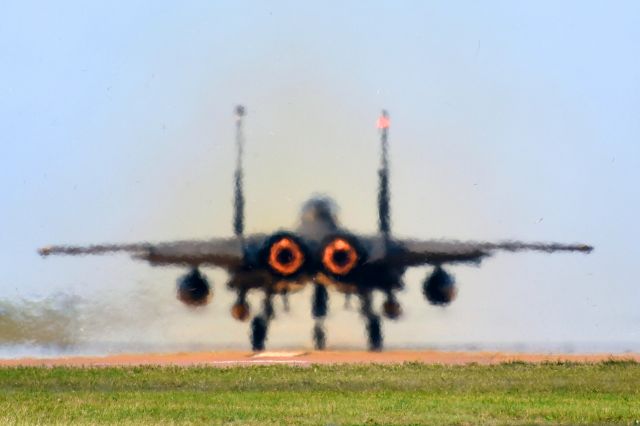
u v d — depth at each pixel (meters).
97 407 149.62
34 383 168.00
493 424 139.62
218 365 183.62
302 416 143.50
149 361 189.25
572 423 141.25
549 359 193.00
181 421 140.88
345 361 189.12
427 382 168.38
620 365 183.38
